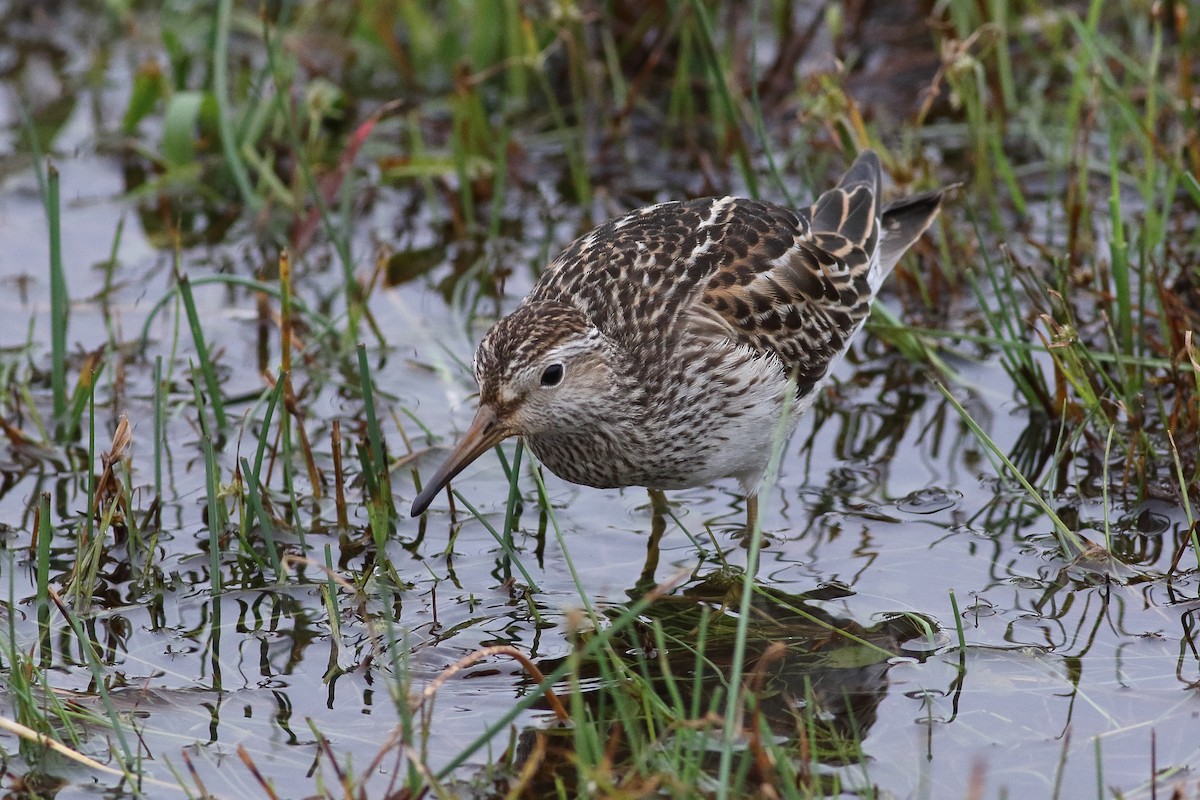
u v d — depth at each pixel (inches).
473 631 403.9
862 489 468.8
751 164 653.3
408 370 542.0
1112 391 478.0
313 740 356.8
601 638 313.7
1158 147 542.0
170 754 351.6
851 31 700.0
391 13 699.4
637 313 430.9
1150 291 537.3
